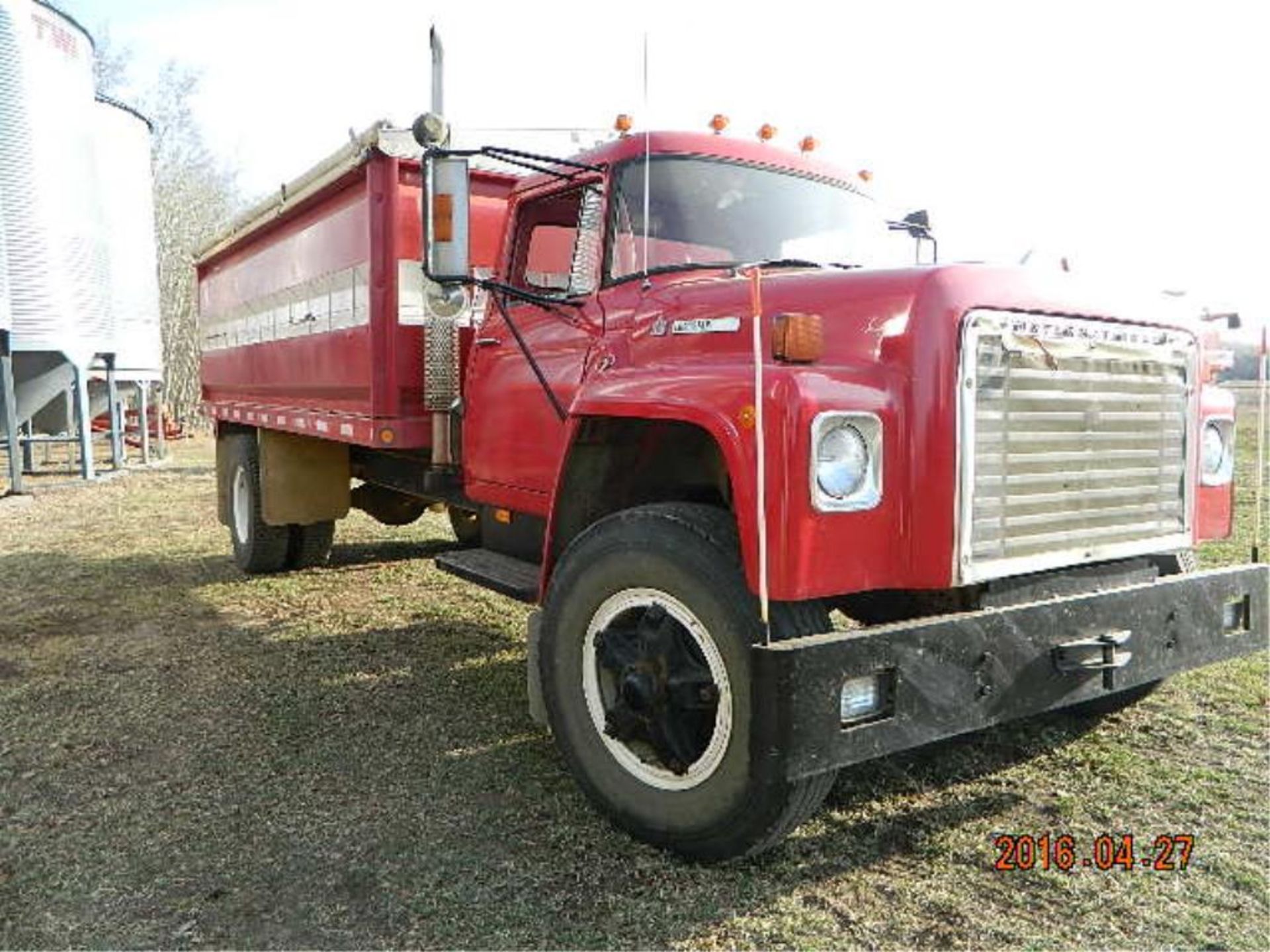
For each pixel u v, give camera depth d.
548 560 3.38
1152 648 2.96
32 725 4.06
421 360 4.93
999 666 2.64
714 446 3.24
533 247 4.09
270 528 6.99
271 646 5.27
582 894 2.70
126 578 7.13
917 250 4.55
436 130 3.94
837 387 2.56
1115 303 3.00
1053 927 2.54
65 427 15.60
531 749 3.77
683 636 2.80
